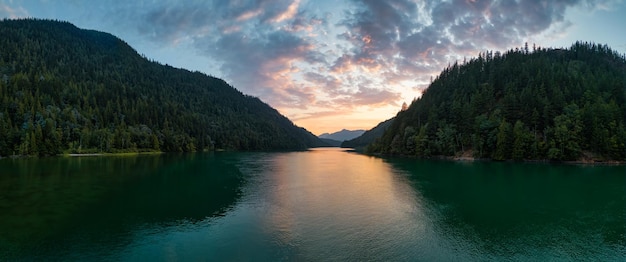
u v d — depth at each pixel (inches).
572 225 1225.4
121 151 5969.5
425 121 6008.9
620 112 4195.4
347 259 880.3
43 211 1382.9
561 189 2001.7
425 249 964.0
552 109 4377.5
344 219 1266.0
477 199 1679.4
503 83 5885.8
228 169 3127.5
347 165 3737.7
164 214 1337.4
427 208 1469.0
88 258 892.0
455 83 7027.6
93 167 3189.0
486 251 957.8
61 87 7214.6
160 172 2802.7
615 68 6825.8
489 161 4306.1
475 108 5172.2
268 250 937.5
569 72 6127.0
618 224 1242.0
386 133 7150.6
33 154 4729.3
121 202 1562.5
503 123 4421.8
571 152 3961.6
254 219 1257.4
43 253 927.0
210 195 1743.4
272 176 2576.3
